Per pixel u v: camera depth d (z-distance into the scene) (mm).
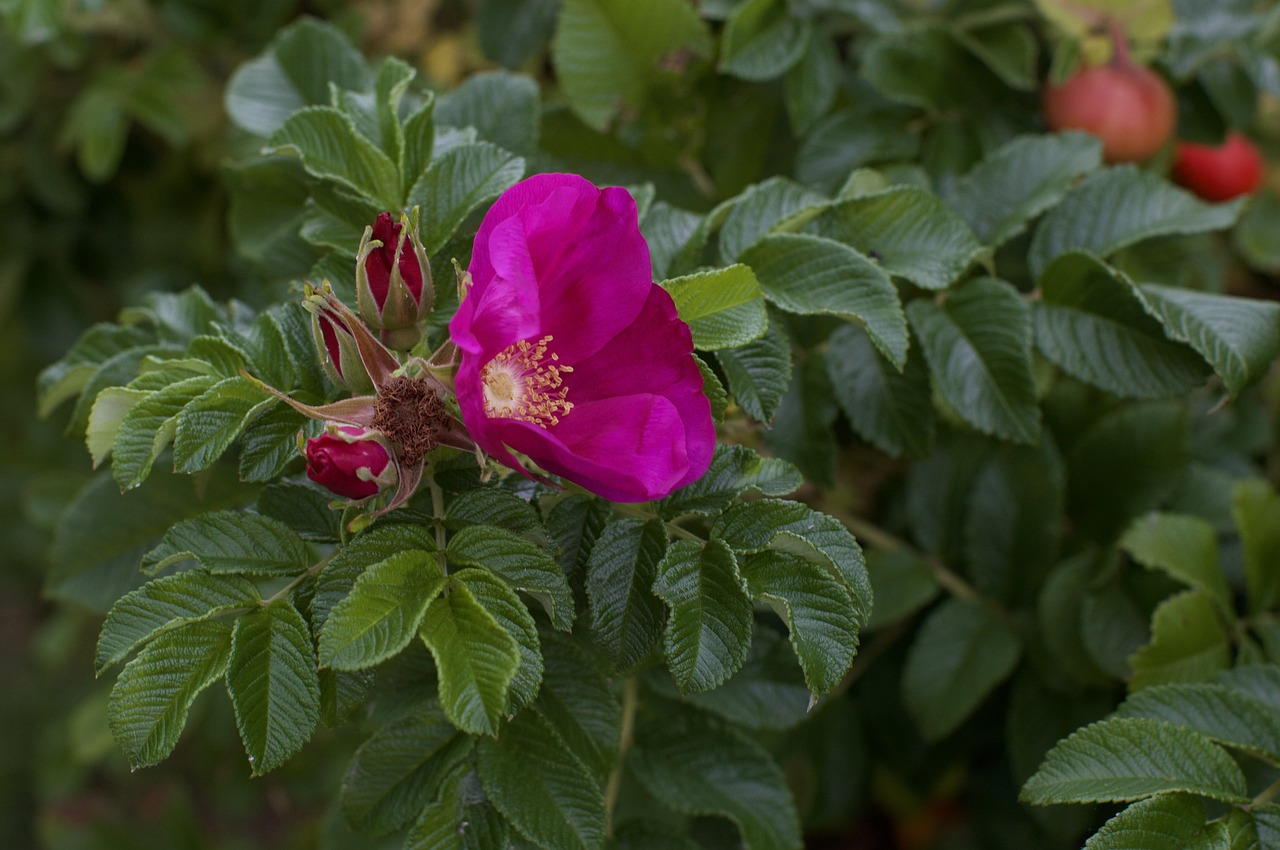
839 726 803
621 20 744
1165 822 617
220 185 1102
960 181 732
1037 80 814
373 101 685
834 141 776
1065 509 779
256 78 737
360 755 643
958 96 792
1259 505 732
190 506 692
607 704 648
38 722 1410
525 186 604
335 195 671
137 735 591
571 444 605
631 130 769
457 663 582
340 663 580
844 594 608
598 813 626
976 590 771
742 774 687
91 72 1041
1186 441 757
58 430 1294
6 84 1002
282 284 716
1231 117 812
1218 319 678
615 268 605
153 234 1148
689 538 624
